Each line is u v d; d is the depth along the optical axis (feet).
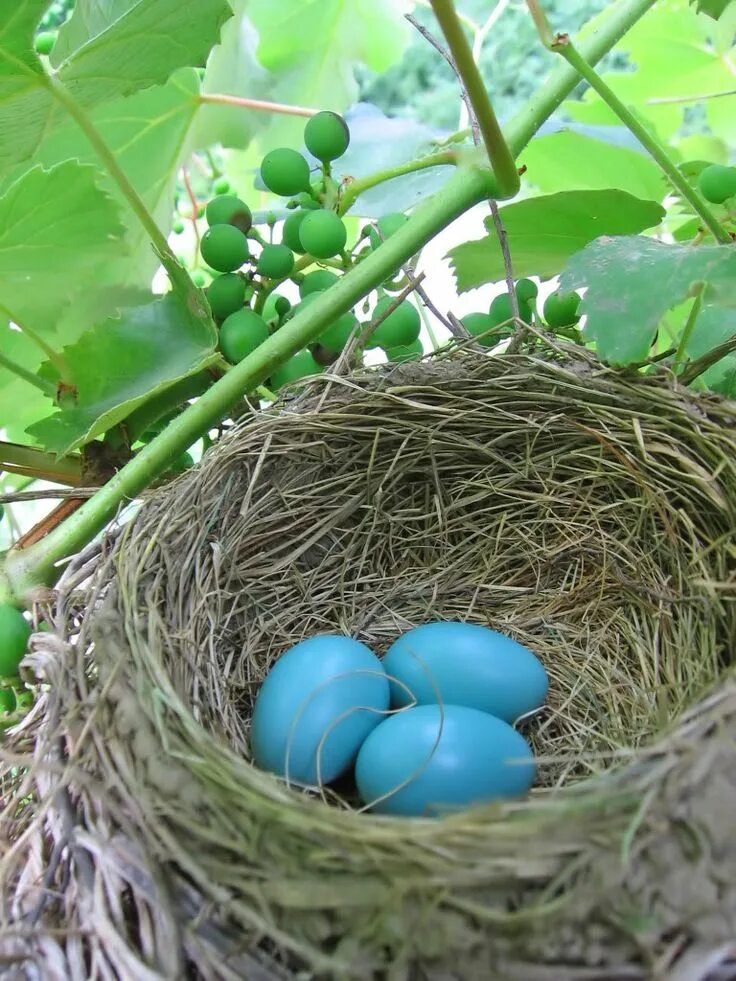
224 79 0.74
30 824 0.41
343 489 0.61
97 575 0.48
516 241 0.61
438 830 0.35
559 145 0.68
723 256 0.46
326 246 0.53
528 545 0.62
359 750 0.52
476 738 0.49
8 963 0.37
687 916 0.33
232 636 0.56
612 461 0.58
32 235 0.54
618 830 0.34
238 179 0.85
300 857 0.35
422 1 0.75
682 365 0.56
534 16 0.50
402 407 0.59
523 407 0.59
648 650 0.55
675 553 0.54
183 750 0.40
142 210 0.52
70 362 0.54
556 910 0.33
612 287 0.47
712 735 0.36
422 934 0.33
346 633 0.60
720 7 0.58
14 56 0.46
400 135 0.71
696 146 0.81
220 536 0.56
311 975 0.34
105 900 0.37
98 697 0.42
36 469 0.59
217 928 0.35
